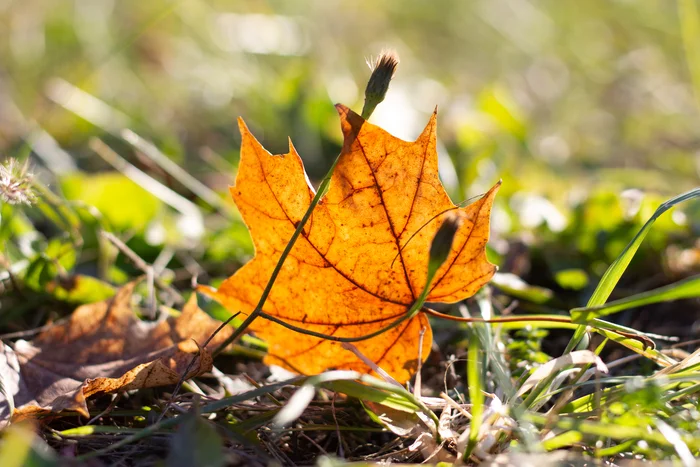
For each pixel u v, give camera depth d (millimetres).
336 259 497
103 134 980
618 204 664
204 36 1333
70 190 733
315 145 978
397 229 491
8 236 609
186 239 698
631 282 649
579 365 509
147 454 482
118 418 509
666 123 1197
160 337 530
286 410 434
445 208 488
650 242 651
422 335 502
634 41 1442
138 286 624
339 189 487
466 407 496
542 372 481
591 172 1045
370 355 513
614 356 570
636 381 455
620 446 457
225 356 573
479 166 884
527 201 729
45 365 519
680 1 764
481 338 524
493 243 666
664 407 473
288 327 492
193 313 535
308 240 496
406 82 1300
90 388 493
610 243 655
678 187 891
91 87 1086
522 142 1041
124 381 491
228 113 1171
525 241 659
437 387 548
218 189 844
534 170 999
